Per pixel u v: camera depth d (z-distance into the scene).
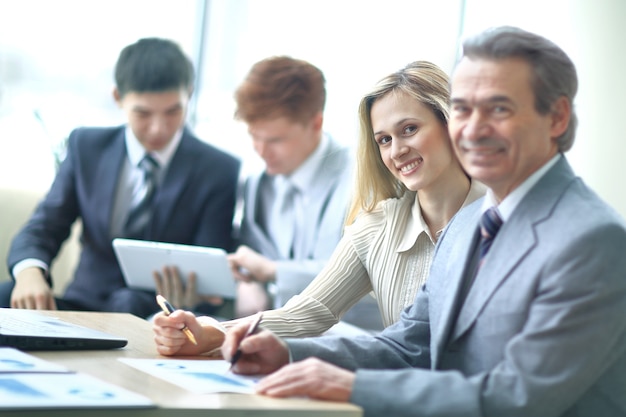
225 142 5.63
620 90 5.44
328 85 5.65
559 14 5.64
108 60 5.52
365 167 2.59
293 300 2.56
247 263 4.18
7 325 2.06
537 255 1.73
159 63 4.27
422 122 2.41
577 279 1.66
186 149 4.43
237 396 1.60
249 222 4.41
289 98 4.14
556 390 1.62
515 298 1.73
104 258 4.31
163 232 4.33
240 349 1.88
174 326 2.09
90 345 2.05
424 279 2.47
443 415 1.61
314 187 4.25
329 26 5.68
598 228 1.68
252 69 4.22
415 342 2.09
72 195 4.38
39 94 5.40
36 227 4.25
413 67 2.46
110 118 5.54
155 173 4.39
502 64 1.75
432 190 2.46
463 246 1.93
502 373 1.65
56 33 5.42
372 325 4.30
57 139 5.33
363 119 2.54
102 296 4.25
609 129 5.45
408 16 5.70
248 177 4.48
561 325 1.64
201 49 5.69
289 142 4.20
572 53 5.58
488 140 1.77
